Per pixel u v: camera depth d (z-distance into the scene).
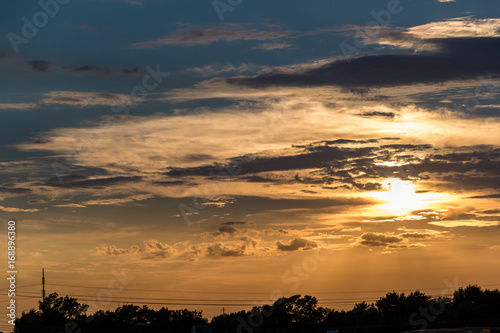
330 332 124.38
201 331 118.00
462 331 136.50
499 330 129.62
